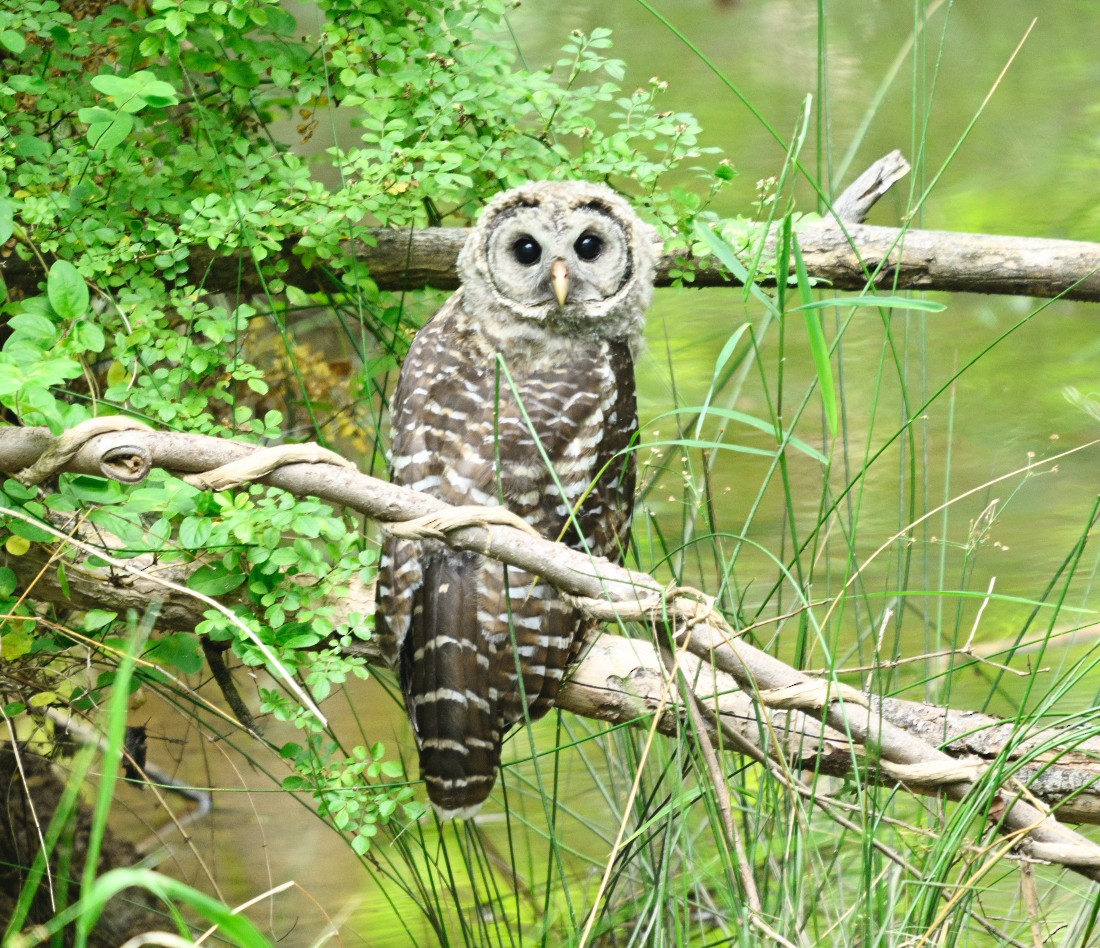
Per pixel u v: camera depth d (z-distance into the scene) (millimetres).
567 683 6922
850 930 6566
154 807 9258
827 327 14281
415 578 6777
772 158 16641
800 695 6148
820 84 8133
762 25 19531
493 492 7227
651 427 12844
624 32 19297
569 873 9047
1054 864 5977
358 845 6605
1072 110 17781
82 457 6238
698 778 6172
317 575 6895
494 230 8102
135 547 6770
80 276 6598
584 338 8172
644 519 10844
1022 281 9219
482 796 6684
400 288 9477
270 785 9703
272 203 8141
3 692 7578
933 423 13219
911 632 10266
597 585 6281
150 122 8562
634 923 8305
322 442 8227
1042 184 16453
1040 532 11617
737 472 12688
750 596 10516
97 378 8930
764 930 5617
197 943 4633
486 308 8117
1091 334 14758
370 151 8266
